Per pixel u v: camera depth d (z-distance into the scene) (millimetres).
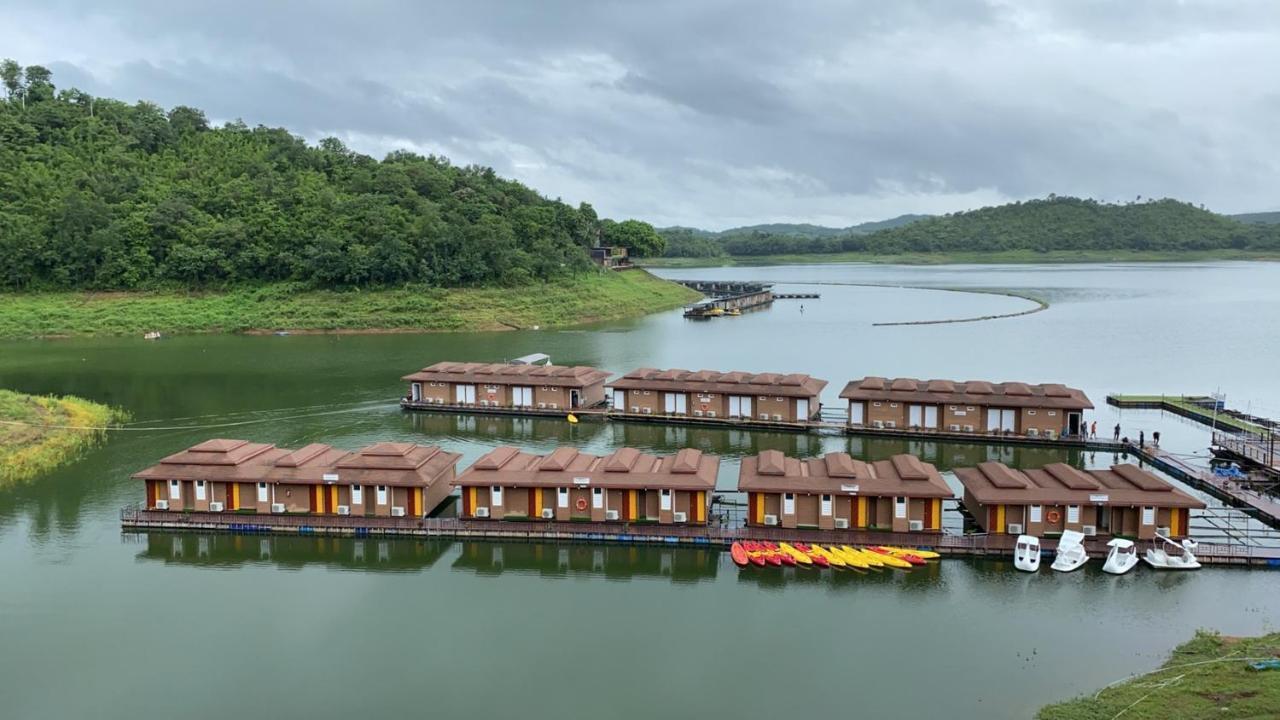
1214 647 54250
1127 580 65938
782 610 62844
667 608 63594
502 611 63438
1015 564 68312
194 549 74750
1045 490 71750
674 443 107188
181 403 130750
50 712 51000
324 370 158250
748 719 49812
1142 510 69688
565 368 129250
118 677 54750
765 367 161750
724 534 72750
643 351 182625
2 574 69375
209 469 79500
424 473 78438
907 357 173875
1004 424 105125
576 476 76188
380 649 58094
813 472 76188
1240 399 132125
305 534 76750
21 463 97500
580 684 53688
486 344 191500
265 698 52438
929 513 71938
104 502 85375
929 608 62562
